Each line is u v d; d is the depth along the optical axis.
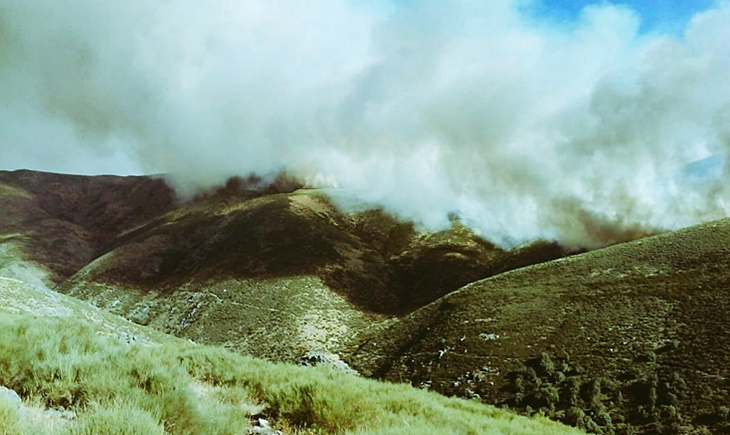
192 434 5.61
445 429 8.33
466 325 86.56
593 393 54.97
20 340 6.90
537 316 81.12
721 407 44.41
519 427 13.21
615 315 73.12
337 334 122.00
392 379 78.19
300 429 7.46
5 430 4.11
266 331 121.50
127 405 5.18
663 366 55.81
